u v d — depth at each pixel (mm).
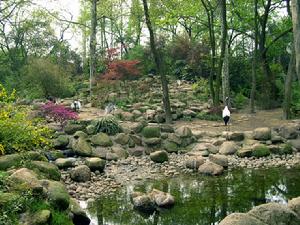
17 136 8562
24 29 31781
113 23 32781
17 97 20688
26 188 5828
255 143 12656
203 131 13781
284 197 8062
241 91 20656
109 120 13164
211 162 10508
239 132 13203
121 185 9312
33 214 5492
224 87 17750
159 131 13070
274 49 21359
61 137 12016
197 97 19875
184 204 7801
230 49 23547
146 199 7562
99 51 28719
